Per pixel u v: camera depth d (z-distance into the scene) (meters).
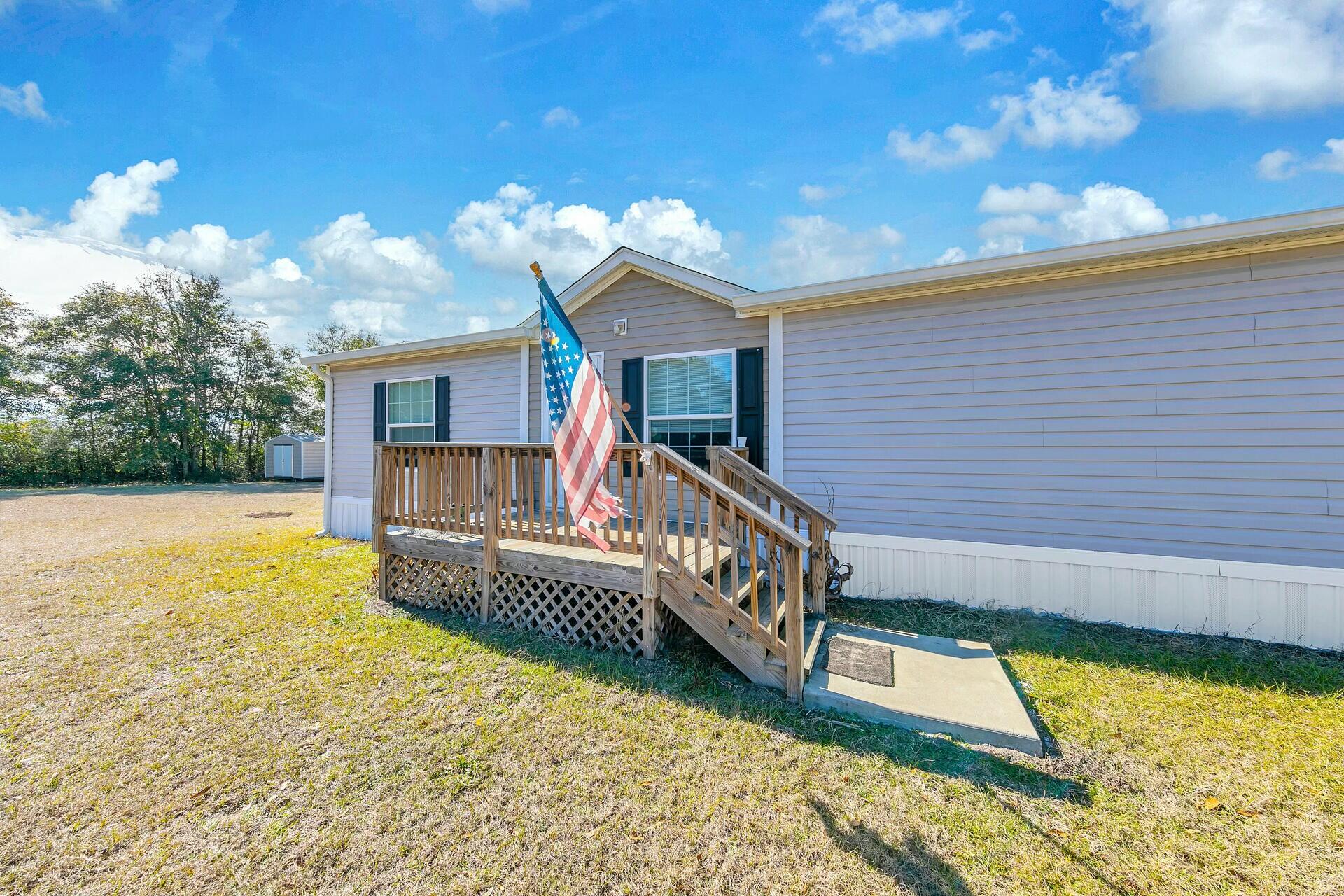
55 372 20.62
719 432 6.02
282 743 2.62
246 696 3.08
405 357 8.34
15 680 3.30
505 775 2.38
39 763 2.45
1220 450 4.07
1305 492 3.85
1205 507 4.12
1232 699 3.07
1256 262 3.96
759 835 2.01
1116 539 4.38
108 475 21.67
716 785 2.31
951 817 2.11
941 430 4.96
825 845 1.96
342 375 9.01
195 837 2.00
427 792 2.26
